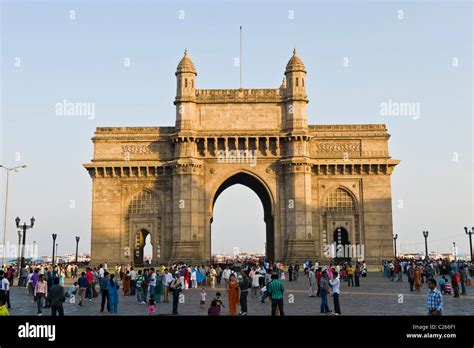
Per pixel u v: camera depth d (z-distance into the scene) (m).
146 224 86.69
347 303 43.91
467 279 67.81
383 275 79.94
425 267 70.50
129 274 57.69
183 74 87.44
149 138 88.56
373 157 88.19
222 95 88.00
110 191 87.50
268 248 94.00
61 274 58.72
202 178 86.00
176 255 82.06
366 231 86.62
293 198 83.75
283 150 86.62
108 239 86.31
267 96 87.81
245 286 38.44
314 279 50.84
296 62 87.31
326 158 88.19
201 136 85.75
